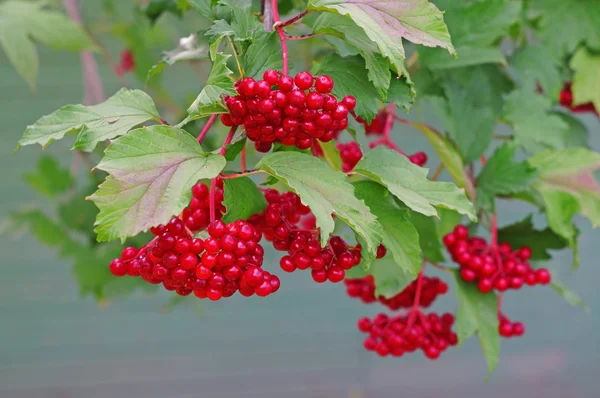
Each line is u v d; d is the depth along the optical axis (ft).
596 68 3.74
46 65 6.12
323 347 7.02
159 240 2.81
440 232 3.39
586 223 6.73
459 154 3.45
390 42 2.85
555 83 3.68
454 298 6.69
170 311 6.78
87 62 4.74
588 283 6.96
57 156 6.29
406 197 2.94
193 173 2.77
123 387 6.76
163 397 6.83
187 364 6.86
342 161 3.29
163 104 5.02
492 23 3.37
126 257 2.91
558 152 3.46
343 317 7.02
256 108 2.82
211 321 6.84
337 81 2.99
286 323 6.93
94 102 4.75
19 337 6.54
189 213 3.01
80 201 4.54
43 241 4.59
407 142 5.84
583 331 7.13
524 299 7.05
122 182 2.73
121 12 4.93
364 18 2.85
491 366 3.31
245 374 6.95
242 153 3.04
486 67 3.55
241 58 2.97
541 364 7.19
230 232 2.81
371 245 2.78
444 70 3.47
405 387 7.16
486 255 3.35
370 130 3.60
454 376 7.21
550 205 3.43
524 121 3.56
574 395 7.18
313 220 3.44
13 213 4.59
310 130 2.85
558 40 3.73
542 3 3.74
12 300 6.47
